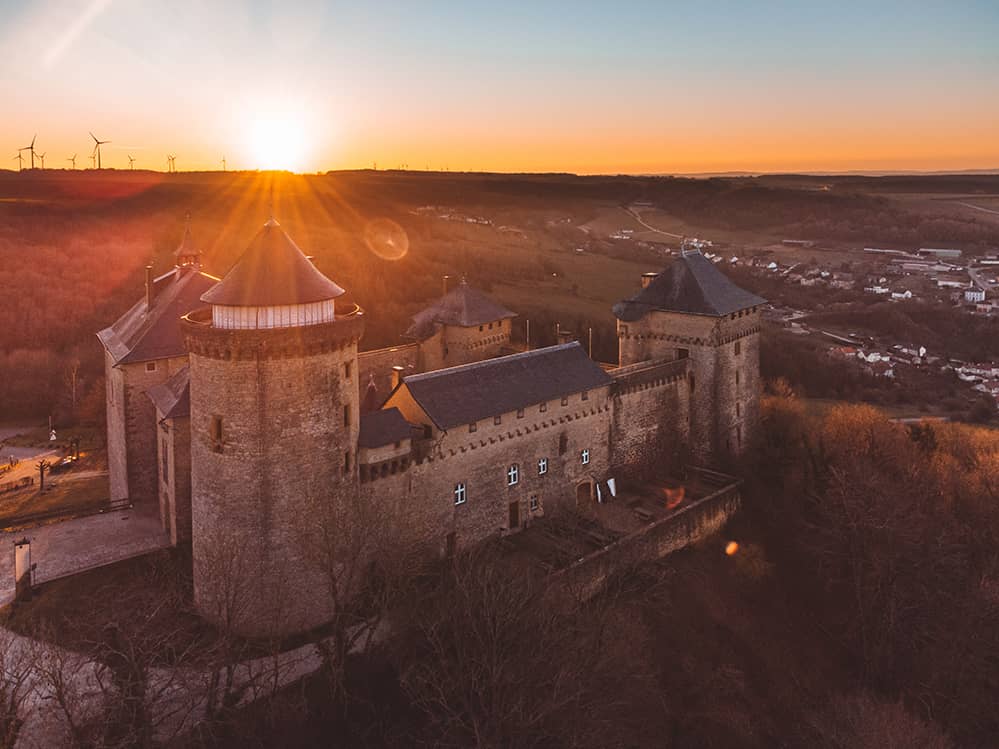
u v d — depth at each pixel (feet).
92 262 507.71
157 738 130.62
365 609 169.99
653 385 251.80
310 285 157.99
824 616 221.05
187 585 174.50
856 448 282.15
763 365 420.36
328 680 143.64
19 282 461.37
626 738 155.43
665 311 270.46
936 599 213.87
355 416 169.48
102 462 292.61
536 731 138.21
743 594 218.18
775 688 190.90
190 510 192.65
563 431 222.07
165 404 194.08
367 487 174.29
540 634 145.18
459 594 152.15
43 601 166.50
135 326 230.48
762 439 289.12
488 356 296.92
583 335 411.34
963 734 193.67
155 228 622.13
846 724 181.16
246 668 150.00
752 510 253.44
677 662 184.44
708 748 167.94
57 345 422.82
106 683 140.67
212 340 150.92
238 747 131.03
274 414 154.20
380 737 140.67
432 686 145.28
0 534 200.13
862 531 217.77
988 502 261.24
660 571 208.23
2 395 383.24
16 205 653.71
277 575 158.30
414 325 299.58
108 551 188.96
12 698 121.90
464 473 196.24
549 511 220.02
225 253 535.19
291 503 158.10
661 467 257.75
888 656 204.64
